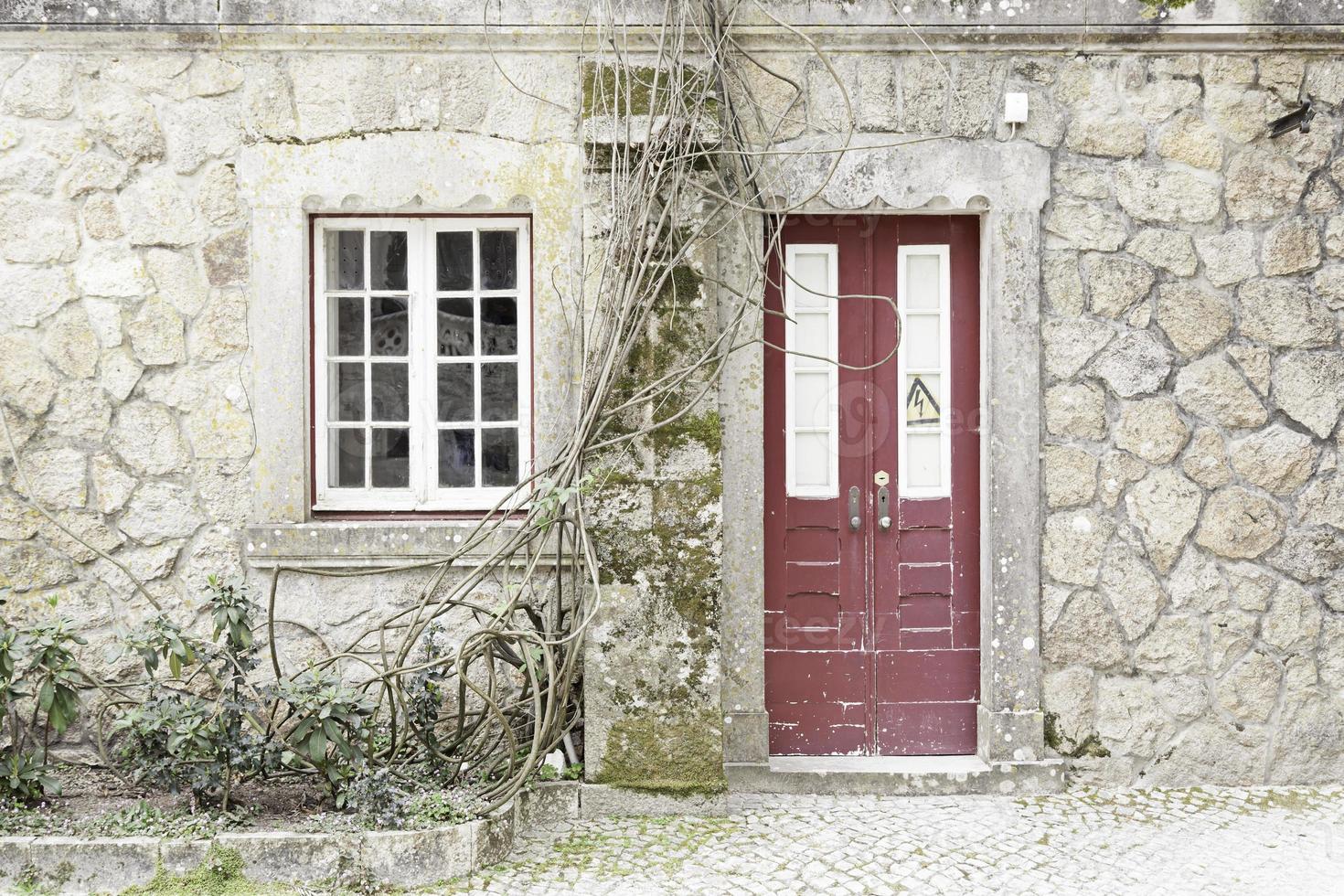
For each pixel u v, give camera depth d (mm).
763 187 4605
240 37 4562
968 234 4828
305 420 4715
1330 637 4750
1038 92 4641
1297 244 4703
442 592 4672
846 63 4613
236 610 4004
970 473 4875
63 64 4598
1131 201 4680
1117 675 4738
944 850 4094
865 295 4832
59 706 3938
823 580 4891
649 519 4441
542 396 4660
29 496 4637
